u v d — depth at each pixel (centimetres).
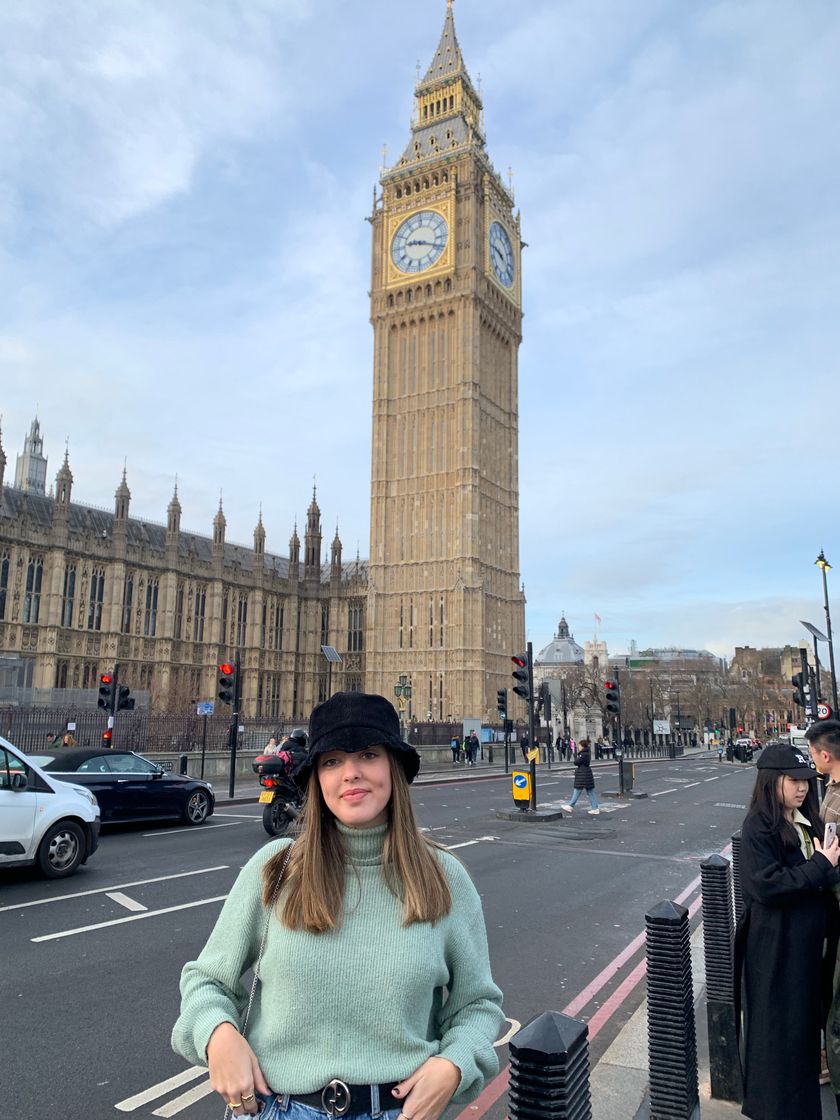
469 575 7919
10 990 787
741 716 11706
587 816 2356
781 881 450
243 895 285
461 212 8612
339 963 256
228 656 7975
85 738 3228
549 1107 283
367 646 8319
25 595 6369
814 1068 449
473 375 8281
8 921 1045
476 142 9181
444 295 8481
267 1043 259
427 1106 244
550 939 1023
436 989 291
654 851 1722
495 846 1773
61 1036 680
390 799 283
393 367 8781
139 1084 597
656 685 12800
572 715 8412
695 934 1036
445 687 7869
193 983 278
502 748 6391
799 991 451
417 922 265
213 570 7869
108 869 1404
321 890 263
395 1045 254
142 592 7212
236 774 3328
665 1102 501
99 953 910
